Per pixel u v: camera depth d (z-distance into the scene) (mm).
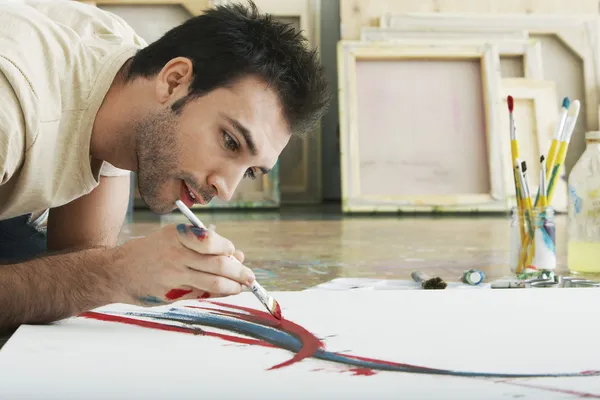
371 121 4523
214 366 862
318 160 5281
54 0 1439
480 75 4609
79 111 1225
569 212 1834
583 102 4879
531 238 1640
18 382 791
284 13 5164
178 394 757
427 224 3676
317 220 3922
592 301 1230
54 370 837
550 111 4656
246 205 4699
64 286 1047
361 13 4844
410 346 954
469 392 767
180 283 1030
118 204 1598
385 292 1325
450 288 1502
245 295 1287
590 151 1791
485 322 1086
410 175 4473
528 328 1049
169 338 996
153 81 1224
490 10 4883
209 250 1010
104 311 1154
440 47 4598
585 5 4941
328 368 856
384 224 3666
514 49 4781
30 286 1042
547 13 4906
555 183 1673
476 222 3803
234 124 1163
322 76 1231
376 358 898
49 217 1568
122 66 1265
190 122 1181
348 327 1060
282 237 3000
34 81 1128
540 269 1635
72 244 1565
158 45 1241
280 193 5270
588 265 1791
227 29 1193
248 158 1188
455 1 4867
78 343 961
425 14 4809
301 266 2100
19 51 1125
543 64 4914
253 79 1165
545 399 745
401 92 4570
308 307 1194
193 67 1189
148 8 4715
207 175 1198
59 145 1231
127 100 1236
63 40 1229
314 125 1256
